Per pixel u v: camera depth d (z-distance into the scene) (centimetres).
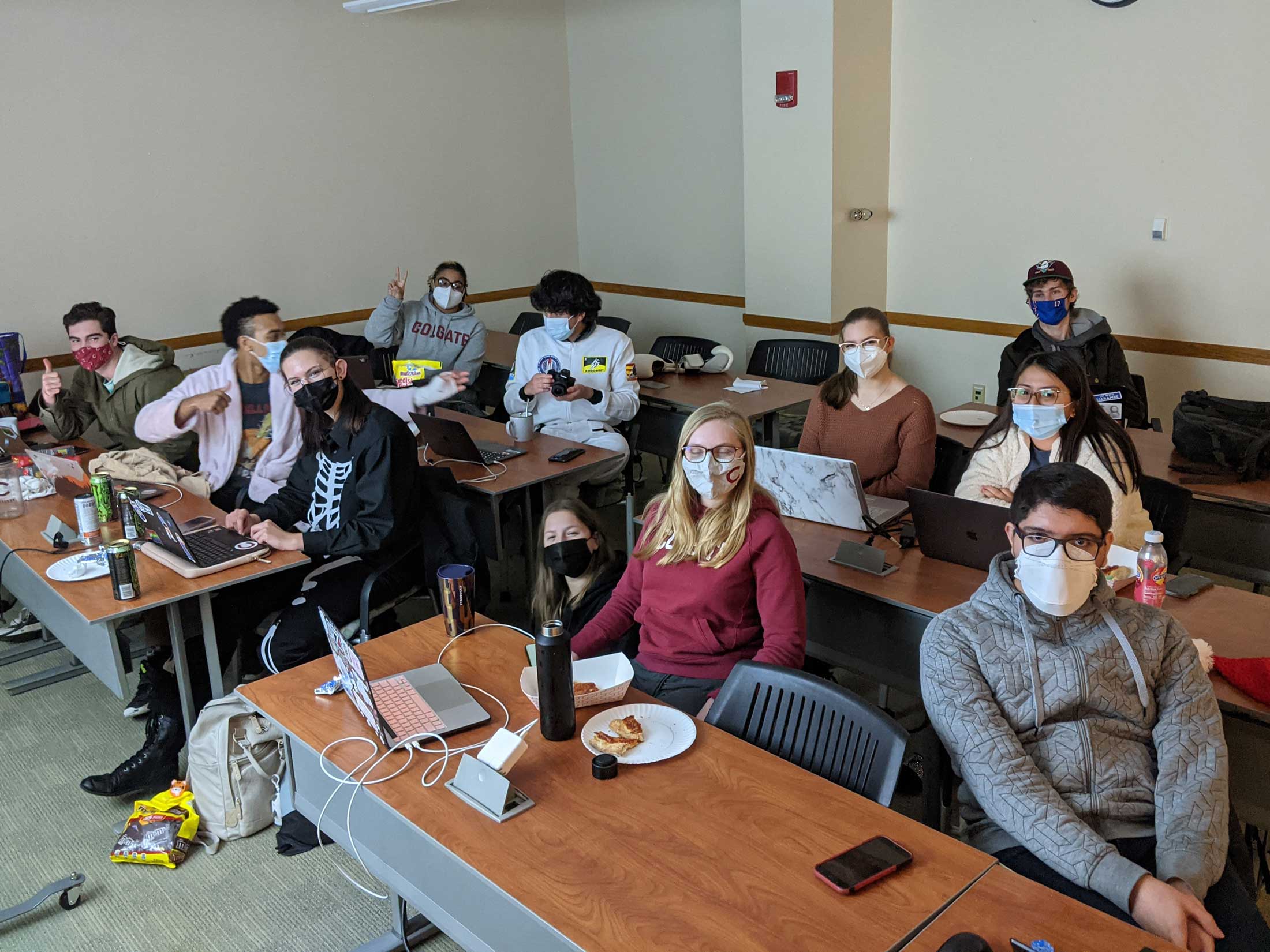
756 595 249
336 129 639
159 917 256
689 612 248
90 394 475
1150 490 306
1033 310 439
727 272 689
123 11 547
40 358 548
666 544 251
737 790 182
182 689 298
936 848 164
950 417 436
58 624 310
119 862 276
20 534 331
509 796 179
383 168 666
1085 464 280
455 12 680
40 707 360
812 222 582
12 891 267
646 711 209
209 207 595
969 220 564
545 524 296
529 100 734
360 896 262
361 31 639
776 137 585
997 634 194
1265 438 339
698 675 249
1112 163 502
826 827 171
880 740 188
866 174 583
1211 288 482
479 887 168
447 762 195
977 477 302
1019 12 518
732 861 162
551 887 158
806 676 202
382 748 201
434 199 696
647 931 147
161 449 446
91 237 556
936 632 199
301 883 267
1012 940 143
